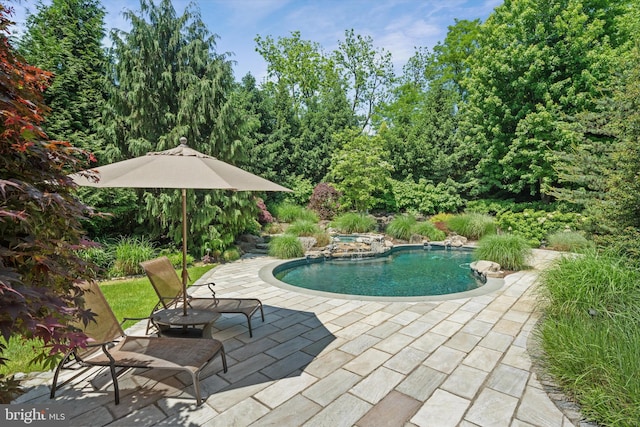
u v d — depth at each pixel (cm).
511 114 1359
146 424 228
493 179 1488
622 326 307
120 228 884
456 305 502
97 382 282
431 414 241
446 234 1305
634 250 459
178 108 881
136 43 815
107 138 827
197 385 248
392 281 765
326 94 2081
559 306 402
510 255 767
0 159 151
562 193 799
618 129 556
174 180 266
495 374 298
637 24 1143
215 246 880
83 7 901
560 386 274
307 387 277
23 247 156
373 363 319
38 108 185
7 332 132
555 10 1220
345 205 1534
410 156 1677
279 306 500
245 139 989
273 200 1638
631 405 219
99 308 300
